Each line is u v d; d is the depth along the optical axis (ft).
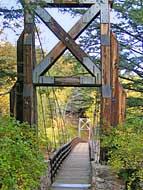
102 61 25.48
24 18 25.17
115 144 23.09
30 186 17.80
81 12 31.89
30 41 25.50
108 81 25.40
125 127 23.79
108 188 23.62
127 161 21.17
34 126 24.79
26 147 16.92
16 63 27.35
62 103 84.38
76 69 39.11
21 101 25.95
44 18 25.85
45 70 25.72
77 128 128.26
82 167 42.50
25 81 25.54
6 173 13.89
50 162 29.43
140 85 38.27
